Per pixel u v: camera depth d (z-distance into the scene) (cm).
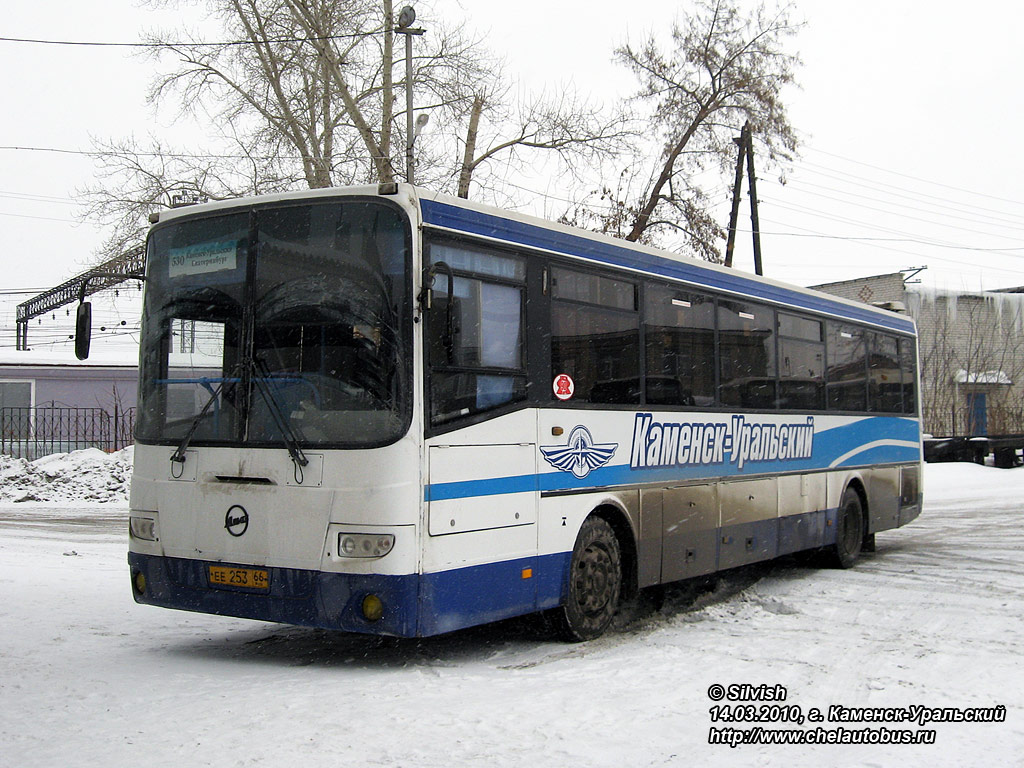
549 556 789
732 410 1055
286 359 706
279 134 2823
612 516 880
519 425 762
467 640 842
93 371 3472
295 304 708
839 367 1308
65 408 3158
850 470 1320
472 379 720
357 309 686
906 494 1490
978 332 4403
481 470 722
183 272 761
